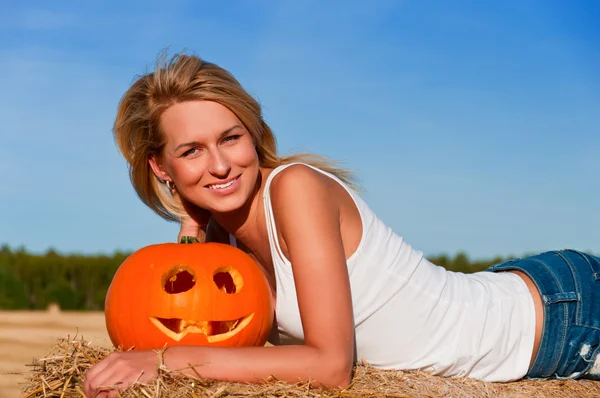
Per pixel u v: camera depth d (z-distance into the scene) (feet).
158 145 10.55
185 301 9.61
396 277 10.28
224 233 12.34
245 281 10.03
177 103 10.08
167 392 8.13
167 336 9.61
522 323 10.82
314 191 9.55
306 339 9.11
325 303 9.07
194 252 10.09
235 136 10.16
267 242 10.69
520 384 10.80
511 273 11.58
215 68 10.25
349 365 9.11
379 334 10.37
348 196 10.34
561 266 11.37
